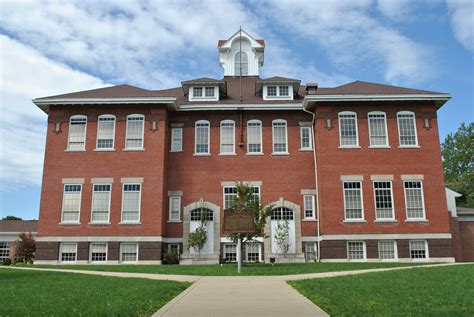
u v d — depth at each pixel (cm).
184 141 3353
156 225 3078
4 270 2325
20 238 4309
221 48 4278
